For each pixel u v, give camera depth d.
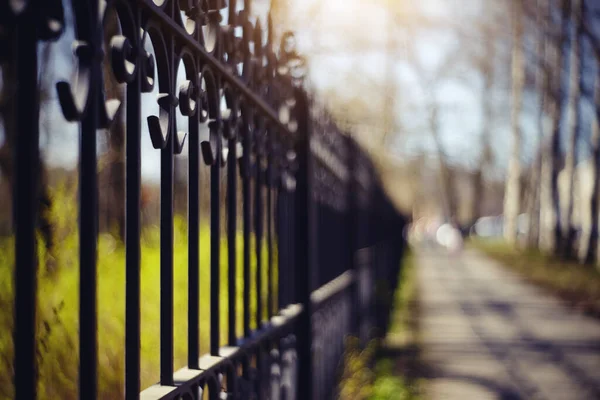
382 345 9.88
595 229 27.42
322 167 5.24
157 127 1.68
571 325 13.79
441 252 57.16
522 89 36.22
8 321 2.07
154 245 3.51
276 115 3.17
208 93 2.21
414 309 15.88
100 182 3.25
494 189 92.25
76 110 1.25
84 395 1.34
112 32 3.21
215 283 2.27
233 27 2.41
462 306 17.03
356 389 6.72
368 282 9.78
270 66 3.07
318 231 5.05
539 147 38.41
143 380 2.85
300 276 3.95
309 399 3.89
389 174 18.48
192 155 2.04
